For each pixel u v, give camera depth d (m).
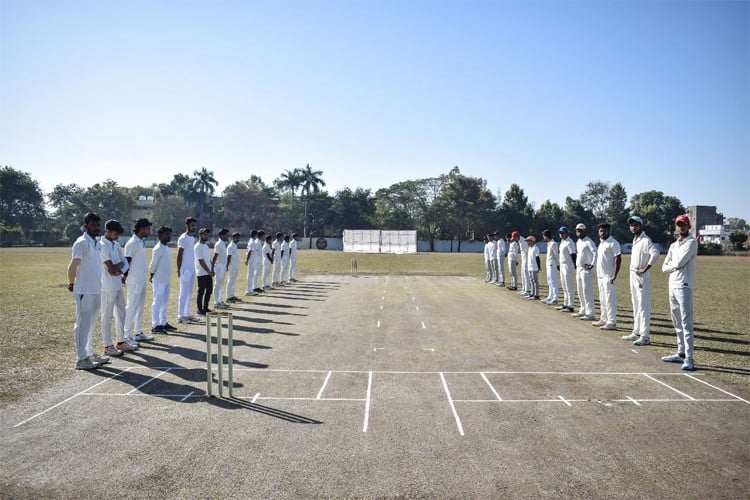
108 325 9.70
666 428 6.26
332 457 5.39
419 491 4.70
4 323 13.24
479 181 88.81
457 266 39.75
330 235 89.44
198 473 5.05
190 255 13.62
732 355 10.02
